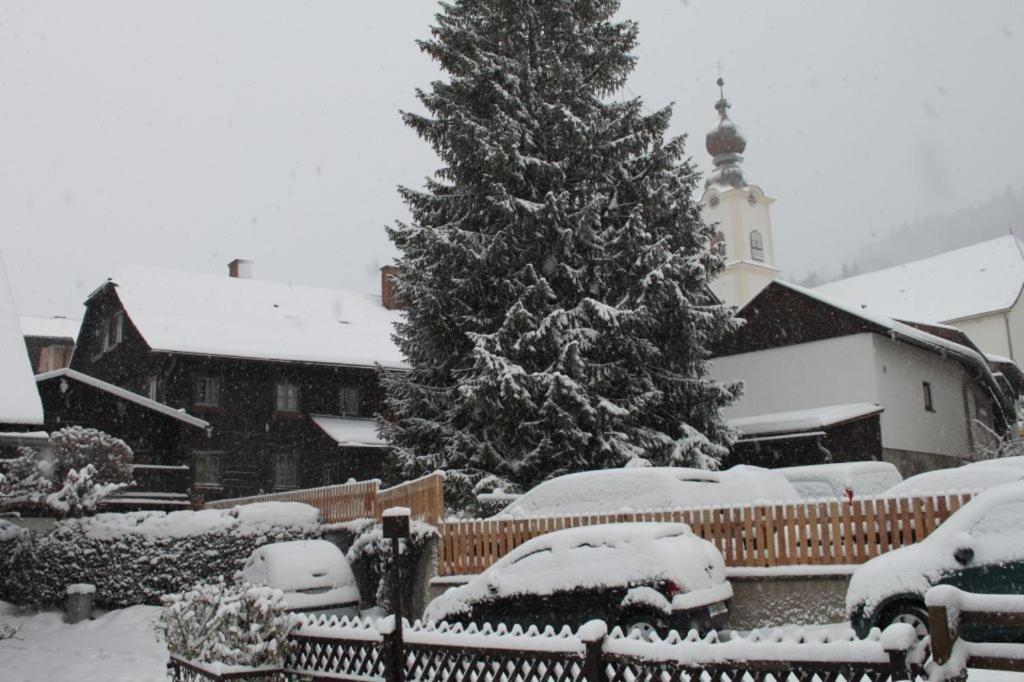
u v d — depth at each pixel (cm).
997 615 561
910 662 557
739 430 2870
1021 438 3119
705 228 2534
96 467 2170
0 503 2011
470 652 761
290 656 915
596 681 668
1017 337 5169
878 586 993
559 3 2502
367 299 4372
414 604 1683
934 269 5866
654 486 1482
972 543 954
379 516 1952
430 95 2519
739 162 7494
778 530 1354
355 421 3647
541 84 2473
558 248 2322
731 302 7106
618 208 2461
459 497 2167
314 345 3669
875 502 1293
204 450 3388
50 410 2842
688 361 2414
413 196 2530
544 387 2152
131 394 2869
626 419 2306
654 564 1104
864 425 2788
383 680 823
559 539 1188
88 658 1544
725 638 1142
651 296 2242
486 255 2262
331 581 1582
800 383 3019
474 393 2147
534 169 2342
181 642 948
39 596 2020
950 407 3291
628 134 2456
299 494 2292
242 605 916
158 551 1903
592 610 1128
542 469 2198
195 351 3319
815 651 585
